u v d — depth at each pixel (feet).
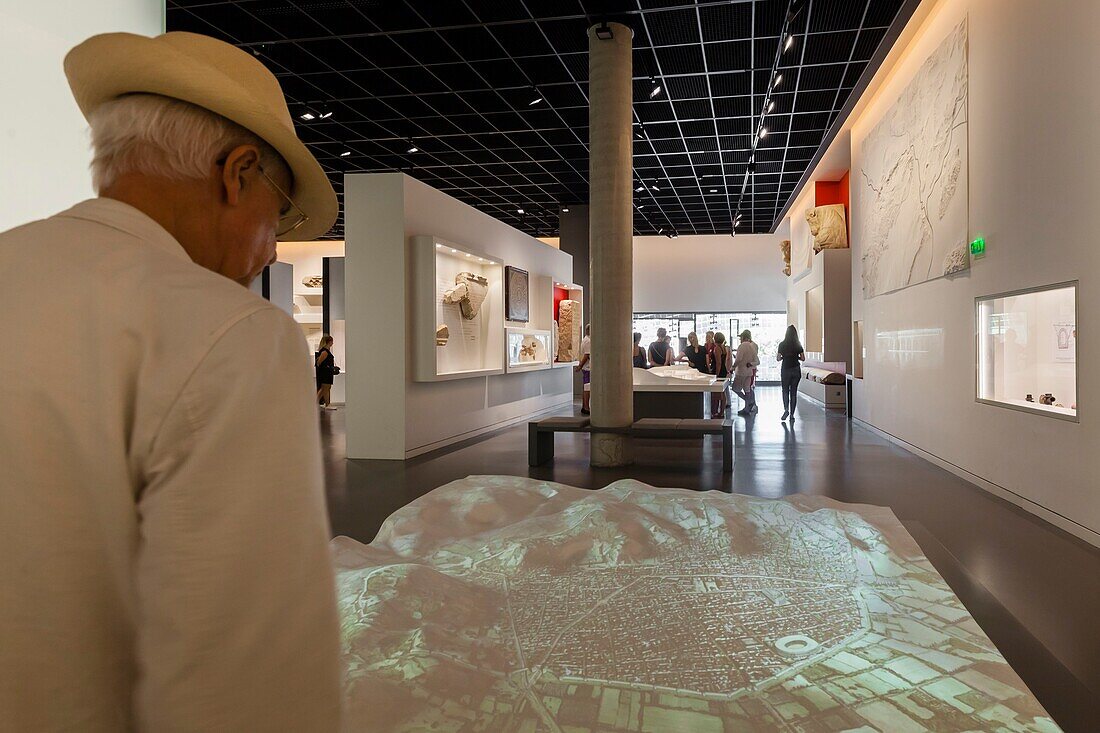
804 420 39.01
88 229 2.20
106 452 1.91
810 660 4.98
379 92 32.50
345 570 6.57
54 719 1.91
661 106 34.99
